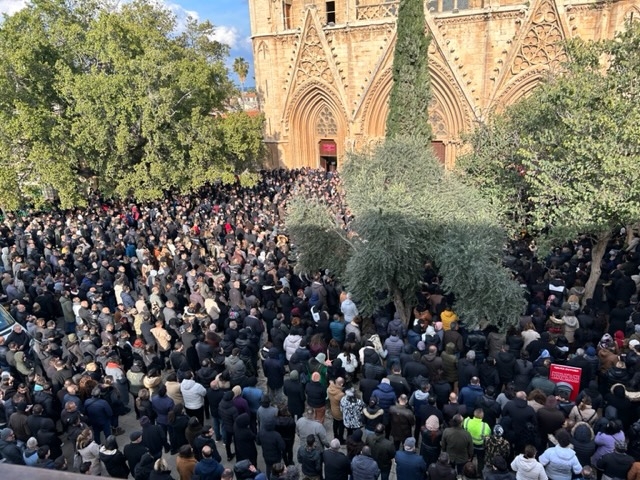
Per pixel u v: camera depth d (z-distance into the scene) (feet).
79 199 86.74
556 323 43.70
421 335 43.80
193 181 92.53
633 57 49.80
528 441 30.91
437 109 117.19
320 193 91.45
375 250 46.83
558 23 97.91
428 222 48.67
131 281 65.16
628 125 44.91
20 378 42.91
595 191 46.96
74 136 84.84
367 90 119.14
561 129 53.52
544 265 57.77
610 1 92.79
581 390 37.14
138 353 42.75
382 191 49.26
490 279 42.98
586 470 26.50
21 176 89.56
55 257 65.98
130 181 87.76
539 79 99.71
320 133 134.82
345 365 39.78
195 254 64.95
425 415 32.83
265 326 56.70
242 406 34.53
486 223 48.55
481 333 44.11
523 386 36.04
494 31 105.09
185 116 94.58
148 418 33.60
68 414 32.60
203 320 48.32
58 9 93.25
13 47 84.23
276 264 62.90
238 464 27.94
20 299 53.78
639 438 30.40
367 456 28.19
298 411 37.37
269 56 130.52
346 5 117.91
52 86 86.69
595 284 53.88
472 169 64.75
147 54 85.87
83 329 44.80
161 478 27.02
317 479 30.30
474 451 31.35
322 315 47.01
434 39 110.11
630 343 38.93
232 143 102.12
